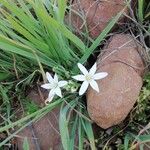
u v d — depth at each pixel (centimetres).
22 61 24
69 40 23
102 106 20
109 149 23
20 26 20
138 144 21
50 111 23
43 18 19
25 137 21
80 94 20
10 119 24
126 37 23
